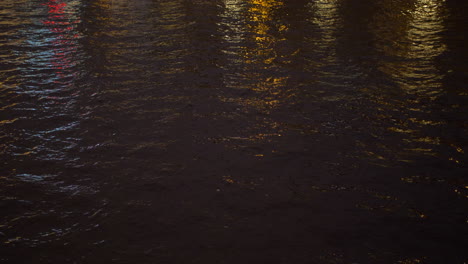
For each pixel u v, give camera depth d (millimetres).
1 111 3213
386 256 1779
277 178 2371
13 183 2289
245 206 2111
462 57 4738
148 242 1847
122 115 3168
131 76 3988
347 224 1984
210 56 4625
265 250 1804
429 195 2223
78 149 2668
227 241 1855
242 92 3633
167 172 2416
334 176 2398
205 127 2988
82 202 2133
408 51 4973
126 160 2545
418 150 2701
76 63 4344
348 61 4543
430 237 1903
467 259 1770
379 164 2529
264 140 2811
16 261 1727
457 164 2531
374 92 3676
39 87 3705
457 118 3168
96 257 1753
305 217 2031
